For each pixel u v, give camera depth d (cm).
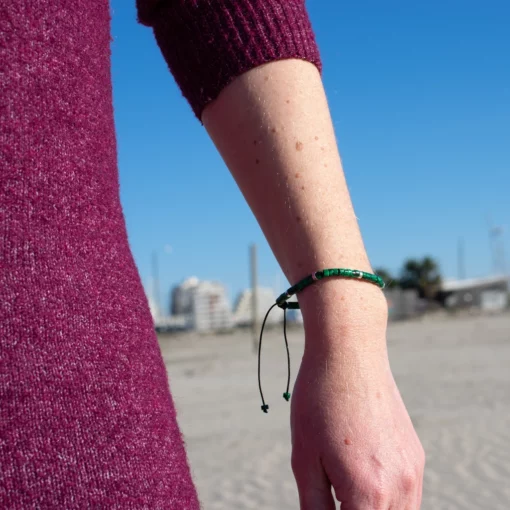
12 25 51
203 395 543
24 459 47
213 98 63
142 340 52
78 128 53
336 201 60
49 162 51
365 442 56
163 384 53
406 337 1247
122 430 49
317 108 62
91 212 52
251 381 628
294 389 59
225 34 62
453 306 2847
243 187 63
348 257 59
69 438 48
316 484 57
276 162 60
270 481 269
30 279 49
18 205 50
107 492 48
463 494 243
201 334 1888
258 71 61
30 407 47
